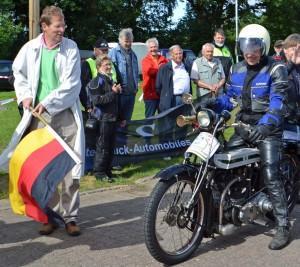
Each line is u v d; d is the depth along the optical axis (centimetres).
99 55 686
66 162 455
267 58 466
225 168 442
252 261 440
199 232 447
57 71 486
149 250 414
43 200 446
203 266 430
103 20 4266
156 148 824
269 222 480
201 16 4412
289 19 4272
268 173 462
